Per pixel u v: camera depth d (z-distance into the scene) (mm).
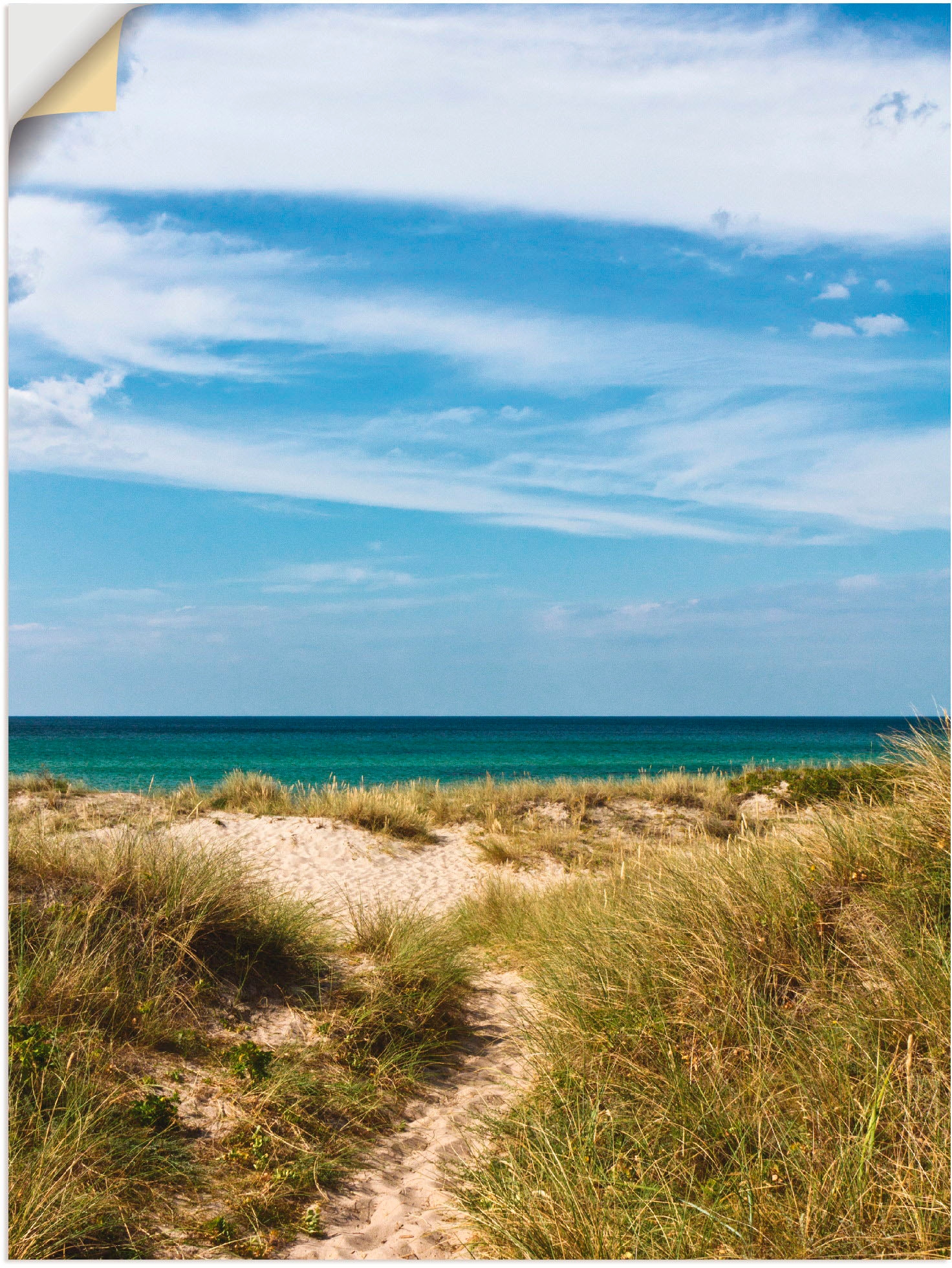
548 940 6613
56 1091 3590
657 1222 2889
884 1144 2996
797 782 13602
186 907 5223
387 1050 4957
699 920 4621
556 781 16875
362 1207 3576
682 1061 3852
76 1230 2998
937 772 4797
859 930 4148
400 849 11891
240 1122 3943
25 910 4730
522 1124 3832
